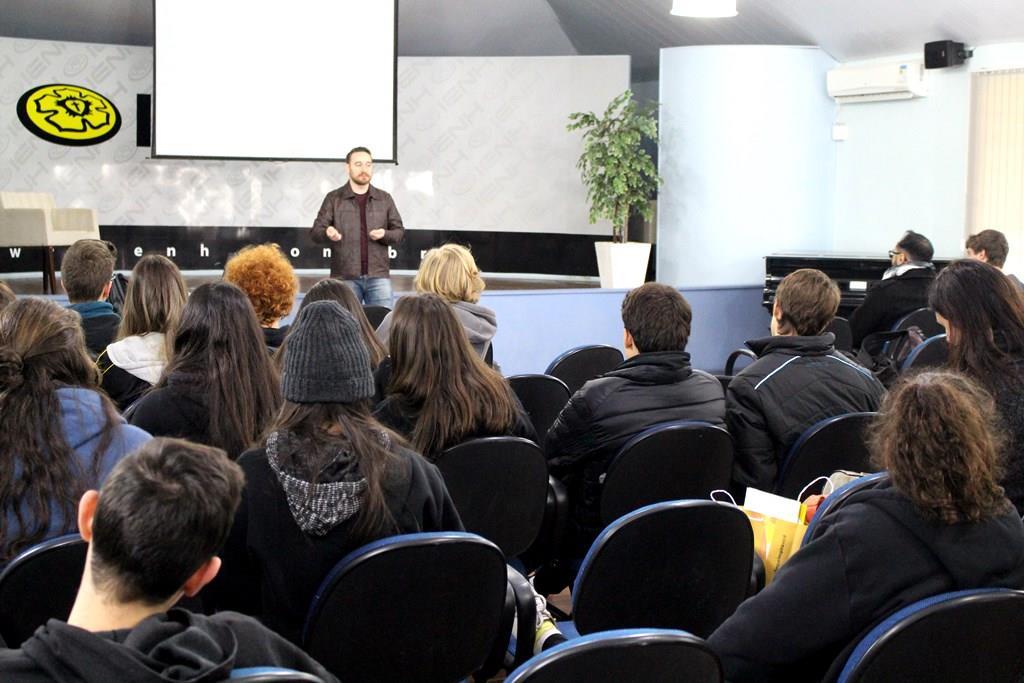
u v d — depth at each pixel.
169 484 1.09
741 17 9.24
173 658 1.04
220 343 2.31
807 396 2.91
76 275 3.40
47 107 11.02
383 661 1.82
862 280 7.68
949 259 7.65
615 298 7.68
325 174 11.82
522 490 2.68
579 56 11.17
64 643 1.02
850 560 1.52
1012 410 2.21
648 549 2.05
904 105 8.27
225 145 10.34
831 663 1.56
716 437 2.80
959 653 1.48
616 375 2.91
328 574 1.73
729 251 8.80
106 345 3.37
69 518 1.90
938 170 8.06
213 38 10.20
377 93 10.57
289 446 1.72
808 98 8.70
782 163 8.69
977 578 1.49
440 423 2.53
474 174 11.59
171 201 11.48
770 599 1.57
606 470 2.88
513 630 2.27
